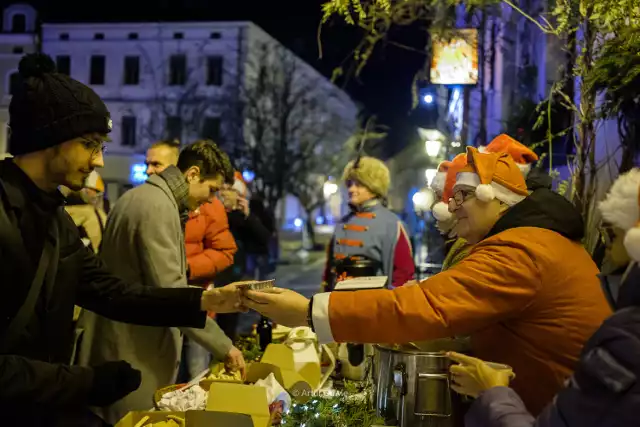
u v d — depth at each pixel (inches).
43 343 69.3
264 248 198.5
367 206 154.0
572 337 66.9
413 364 72.5
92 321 105.4
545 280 67.2
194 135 1202.0
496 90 334.0
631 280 50.6
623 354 49.1
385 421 74.9
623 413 48.4
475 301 67.3
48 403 63.3
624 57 97.9
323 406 86.5
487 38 231.8
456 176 78.9
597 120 117.8
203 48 1214.9
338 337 70.7
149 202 102.8
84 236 166.4
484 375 62.2
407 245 152.6
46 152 67.9
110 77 1235.9
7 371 61.2
